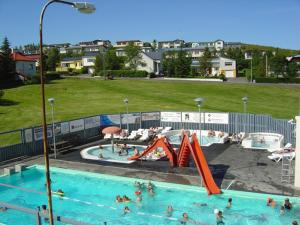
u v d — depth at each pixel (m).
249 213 20.05
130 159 29.84
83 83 81.38
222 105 57.72
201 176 23.27
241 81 90.62
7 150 30.72
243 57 131.25
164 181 24.50
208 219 19.67
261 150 31.94
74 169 27.84
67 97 65.25
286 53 155.38
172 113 41.25
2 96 60.69
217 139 36.78
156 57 114.00
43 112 12.01
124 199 22.28
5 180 26.64
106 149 34.28
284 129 35.06
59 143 33.19
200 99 29.78
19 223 20.34
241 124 37.97
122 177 25.58
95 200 22.98
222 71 114.50
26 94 66.12
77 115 50.16
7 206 16.17
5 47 83.50
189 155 28.09
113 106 57.03
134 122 41.03
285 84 80.94
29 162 30.06
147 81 86.31
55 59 131.50
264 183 23.47
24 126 43.97
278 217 19.53
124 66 113.62
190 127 40.62
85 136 37.97
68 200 23.12
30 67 88.12
